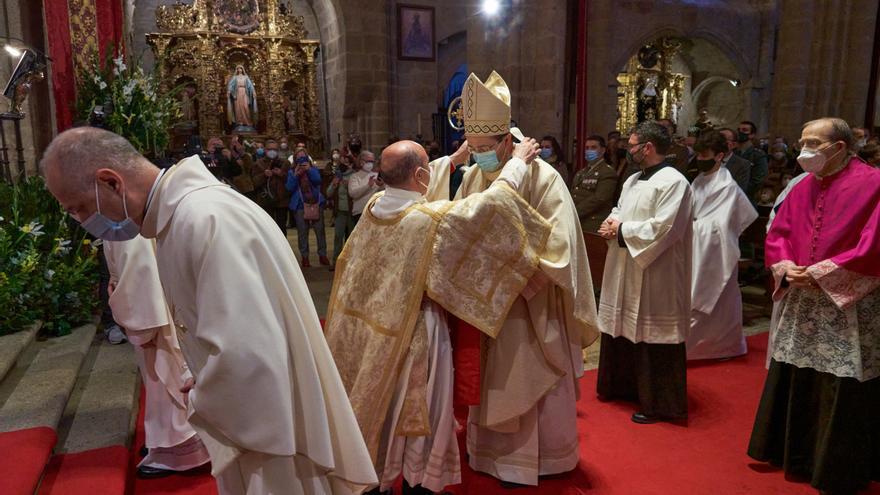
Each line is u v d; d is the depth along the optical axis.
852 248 2.75
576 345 3.07
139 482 3.01
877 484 3.00
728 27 17.27
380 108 14.88
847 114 13.02
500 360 2.86
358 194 7.61
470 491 2.99
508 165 2.80
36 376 3.59
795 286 2.93
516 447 3.01
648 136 3.65
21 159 5.39
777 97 13.27
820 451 2.86
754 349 5.09
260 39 15.34
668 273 3.59
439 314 2.68
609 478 3.11
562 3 9.41
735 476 3.12
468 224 2.59
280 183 10.00
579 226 3.01
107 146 1.48
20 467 2.50
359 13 14.36
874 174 2.72
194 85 15.06
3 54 5.58
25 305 4.33
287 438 1.41
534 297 2.84
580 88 7.70
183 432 2.97
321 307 6.21
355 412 2.58
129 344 4.62
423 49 15.59
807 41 12.71
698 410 3.91
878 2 12.56
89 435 3.11
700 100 19.95
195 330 1.51
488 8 9.98
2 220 4.57
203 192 1.51
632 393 4.01
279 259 1.56
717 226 4.67
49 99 6.43
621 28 15.70
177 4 14.84
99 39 6.46
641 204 3.64
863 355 2.76
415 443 2.62
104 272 4.69
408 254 2.58
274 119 15.62
